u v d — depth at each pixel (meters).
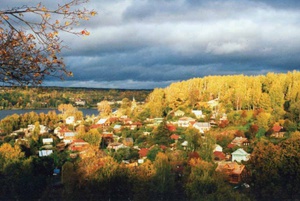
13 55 8.83
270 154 38.12
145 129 90.06
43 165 45.91
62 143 78.75
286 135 74.62
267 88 116.81
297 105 88.31
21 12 8.66
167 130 73.25
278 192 36.50
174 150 63.50
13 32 8.75
